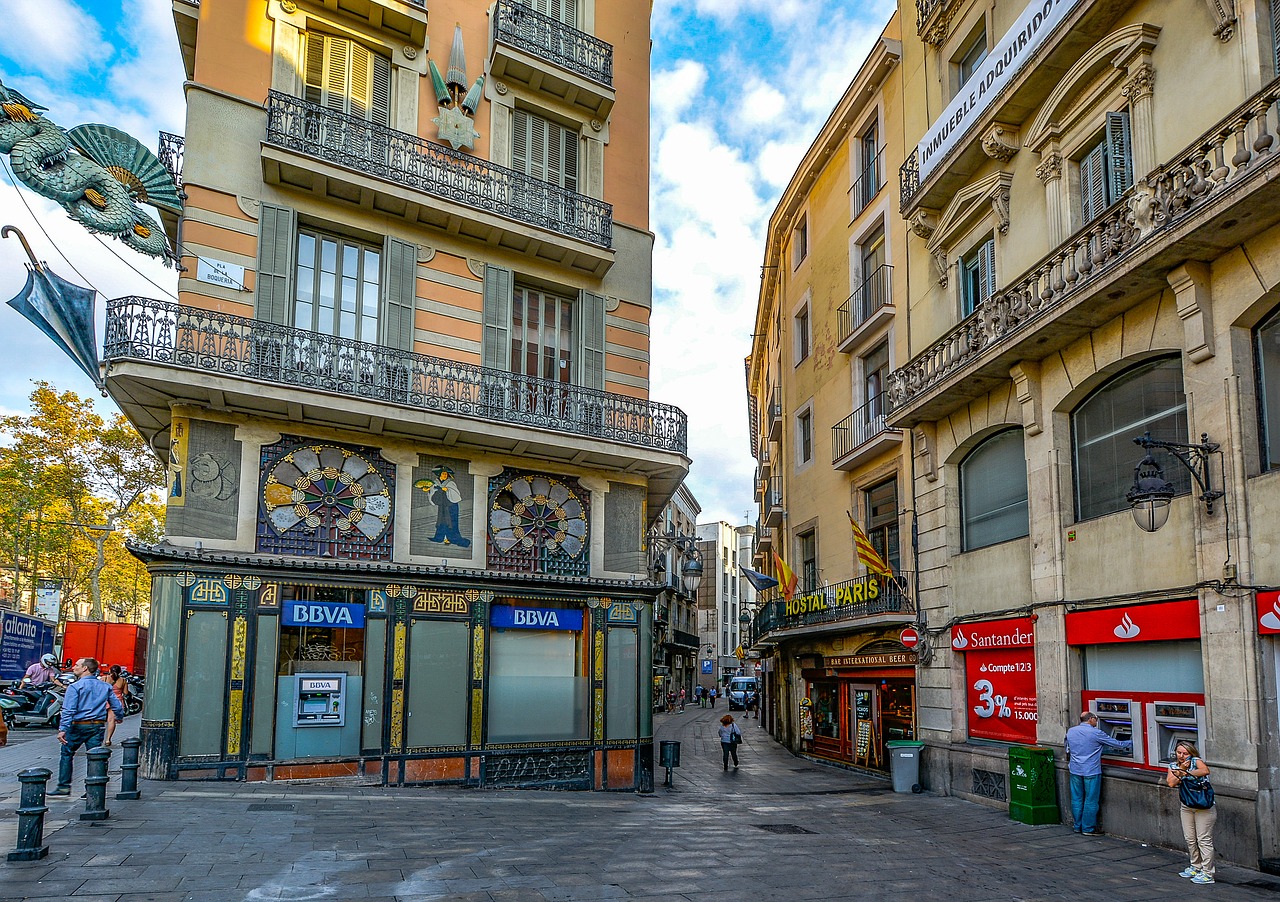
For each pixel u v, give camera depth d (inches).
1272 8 419.8
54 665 1069.8
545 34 687.7
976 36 694.5
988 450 627.8
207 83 566.3
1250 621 387.5
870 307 853.2
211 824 387.5
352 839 375.9
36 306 493.4
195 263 540.7
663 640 2030.0
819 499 946.7
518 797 542.9
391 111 629.9
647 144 752.3
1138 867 380.5
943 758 625.9
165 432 584.4
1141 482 408.2
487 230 634.2
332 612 540.7
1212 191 399.2
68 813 393.7
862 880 343.3
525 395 623.8
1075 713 502.9
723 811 529.7
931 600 668.1
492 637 595.5
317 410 542.0
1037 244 584.7
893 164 813.9
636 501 681.0
